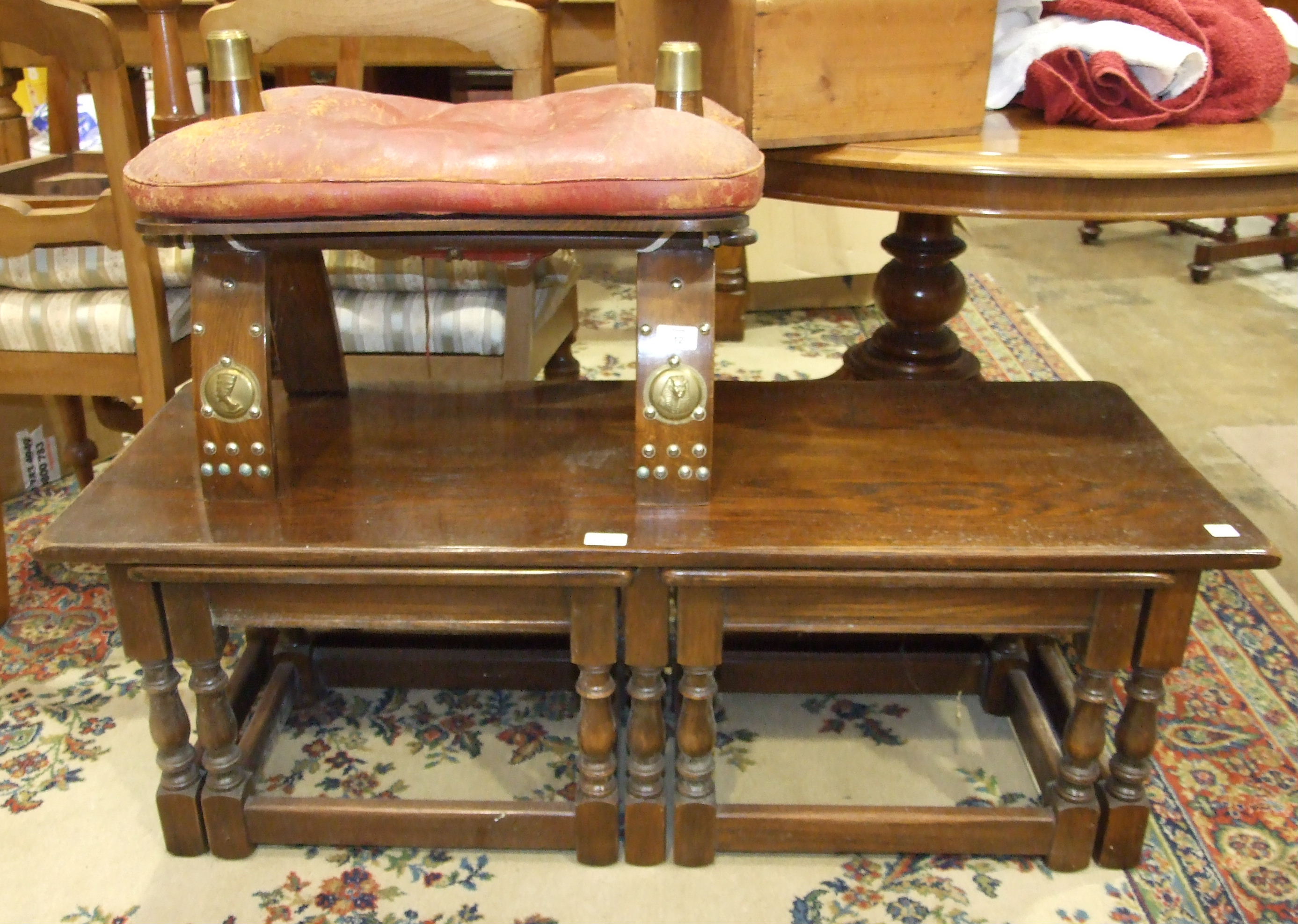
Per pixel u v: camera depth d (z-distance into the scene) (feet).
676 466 3.29
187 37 5.74
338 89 3.81
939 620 3.30
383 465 3.59
